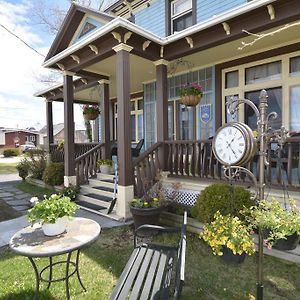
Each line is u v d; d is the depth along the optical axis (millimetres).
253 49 5293
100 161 6719
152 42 4844
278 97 5219
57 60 5770
